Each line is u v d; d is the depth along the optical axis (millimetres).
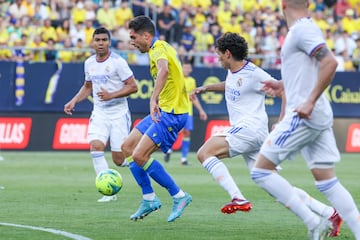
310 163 15125
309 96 14000
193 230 17922
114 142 24516
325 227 15156
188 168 35656
